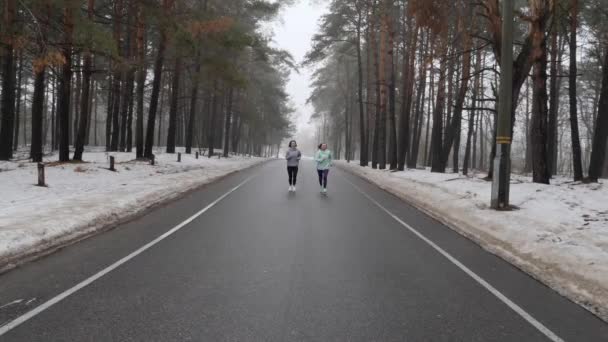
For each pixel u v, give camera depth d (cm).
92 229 779
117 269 547
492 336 372
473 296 475
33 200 1029
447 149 2431
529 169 3538
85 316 395
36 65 1214
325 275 534
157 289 471
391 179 2064
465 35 1695
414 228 888
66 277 512
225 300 440
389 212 1107
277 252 646
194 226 845
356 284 503
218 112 5206
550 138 2406
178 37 1766
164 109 5222
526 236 749
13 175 1364
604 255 600
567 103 4153
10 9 1255
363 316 407
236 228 830
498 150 1033
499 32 1399
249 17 3456
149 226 841
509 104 1025
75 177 1457
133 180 1541
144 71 2380
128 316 396
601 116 1803
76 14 1359
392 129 2717
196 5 2467
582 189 1236
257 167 3216
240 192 1458
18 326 371
